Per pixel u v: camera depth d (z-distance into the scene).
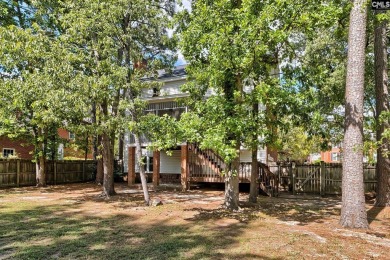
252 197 10.56
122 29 10.15
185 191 14.08
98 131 9.75
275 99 6.50
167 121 8.38
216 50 6.55
